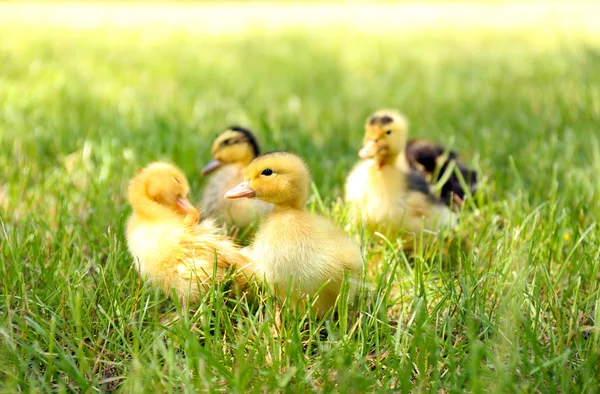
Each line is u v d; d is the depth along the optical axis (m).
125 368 0.92
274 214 1.00
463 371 0.91
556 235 1.07
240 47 2.93
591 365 0.90
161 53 2.67
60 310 0.97
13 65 2.16
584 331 0.97
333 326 0.96
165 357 0.90
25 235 1.07
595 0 4.98
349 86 2.06
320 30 3.68
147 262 1.00
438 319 0.97
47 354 0.91
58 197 1.14
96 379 0.90
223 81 2.11
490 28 3.60
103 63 2.35
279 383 0.88
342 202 1.20
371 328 0.97
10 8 4.75
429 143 1.29
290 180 1.00
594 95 1.71
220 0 5.95
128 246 1.03
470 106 1.73
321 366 0.92
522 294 0.96
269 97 1.89
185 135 1.40
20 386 0.90
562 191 1.21
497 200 1.22
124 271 1.03
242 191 1.01
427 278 1.03
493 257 1.06
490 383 0.90
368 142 1.14
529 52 2.63
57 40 2.94
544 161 1.28
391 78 2.17
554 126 1.47
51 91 1.78
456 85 2.02
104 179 1.21
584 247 1.05
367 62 2.52
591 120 1.47
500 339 0.94
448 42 3.08
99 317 0.95
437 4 5.38
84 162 1.27
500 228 1.15
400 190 1.12
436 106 1.77
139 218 1.03
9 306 0.96
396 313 1.01
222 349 0.94
